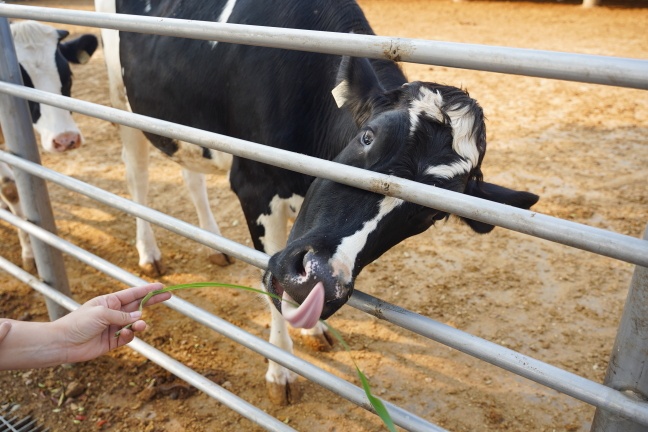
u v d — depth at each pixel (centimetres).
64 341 147
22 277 262
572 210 418
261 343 173
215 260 367
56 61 402
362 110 182
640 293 107
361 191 153
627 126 571
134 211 187
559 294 338
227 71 243
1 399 260
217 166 281
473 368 287
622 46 860
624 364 113
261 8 238
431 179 156
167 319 319
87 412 256
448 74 746
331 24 225
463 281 349
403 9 1213
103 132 583
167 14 279
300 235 164
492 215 113
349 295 141
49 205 250
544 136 548
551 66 102
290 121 227
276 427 179
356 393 153
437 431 140
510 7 1214
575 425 254
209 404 262
